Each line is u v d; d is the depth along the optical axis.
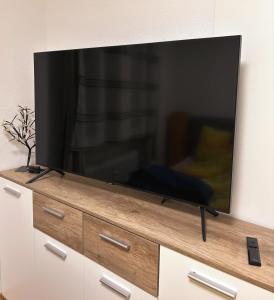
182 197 1.32
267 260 1.01
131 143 1.45
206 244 1.10
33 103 2.14
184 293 1.07
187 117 1.26
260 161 1.27
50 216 1.59
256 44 1.23
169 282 1.11
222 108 1.17
